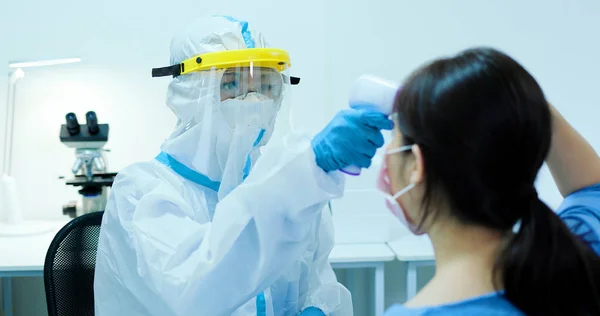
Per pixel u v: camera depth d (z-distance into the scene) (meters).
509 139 0.54
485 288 0.58
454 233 0.62
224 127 1.08
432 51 2.11
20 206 2.12
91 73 2.11
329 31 2.07
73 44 2.09
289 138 0.87
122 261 1.01
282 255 0.92
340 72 2.10
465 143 0.55
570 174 0.86
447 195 0.59
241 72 1.06
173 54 1.19
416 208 0.64
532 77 0.57
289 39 2.12
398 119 0.63
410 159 0.62
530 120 0.54
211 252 0.87
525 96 0.54
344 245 1.89
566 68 2.15
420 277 2.22
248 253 0.89
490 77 0.55
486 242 0.61
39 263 1.61
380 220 1.90
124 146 2.17
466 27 2.10
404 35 2.09
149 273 0.89
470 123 0.54
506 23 2.11
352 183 1.88
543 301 0.55
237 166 1.10
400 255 1.75
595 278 0.58
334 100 2.11
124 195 1.06
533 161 0.57
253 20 2.10
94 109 2.13
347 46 2.08
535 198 0.59
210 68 1.05
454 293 0.58
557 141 0.84
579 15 2.11
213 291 0.88
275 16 2.10
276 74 1.13
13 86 1.99
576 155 0.85
